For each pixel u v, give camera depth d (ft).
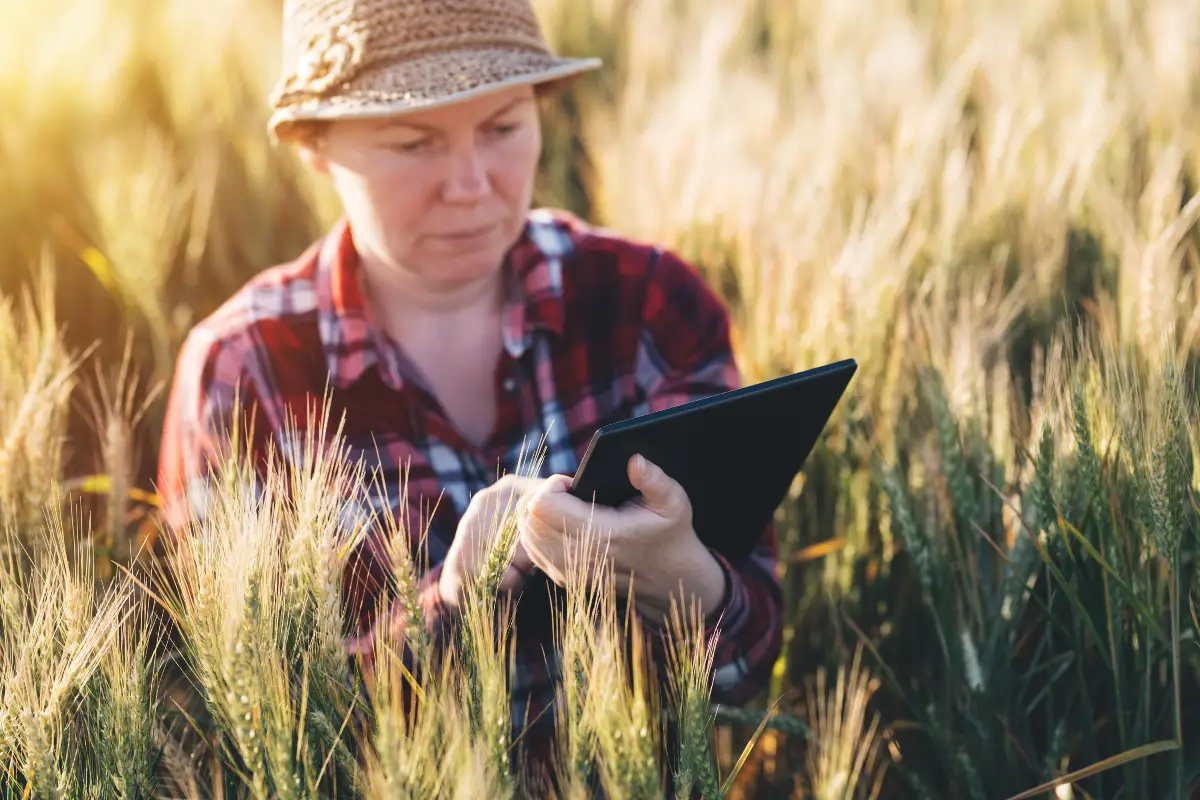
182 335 10.03
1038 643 6.51
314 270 5.80
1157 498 4.75
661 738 4.75
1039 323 8.65
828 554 7.29
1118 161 10.82
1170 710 5.85
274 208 12.03
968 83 12.62
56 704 4.17
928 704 6.50
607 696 3.83
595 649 3.93
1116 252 8.71
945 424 6.03
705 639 5.03
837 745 4.61
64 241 11.10
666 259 6.11
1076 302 8.71
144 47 14.69
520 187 5.25
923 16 15.80
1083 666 5.65
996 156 9.83
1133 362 5.90
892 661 7.19
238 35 14.32
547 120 13.98
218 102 13.73
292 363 5.53
